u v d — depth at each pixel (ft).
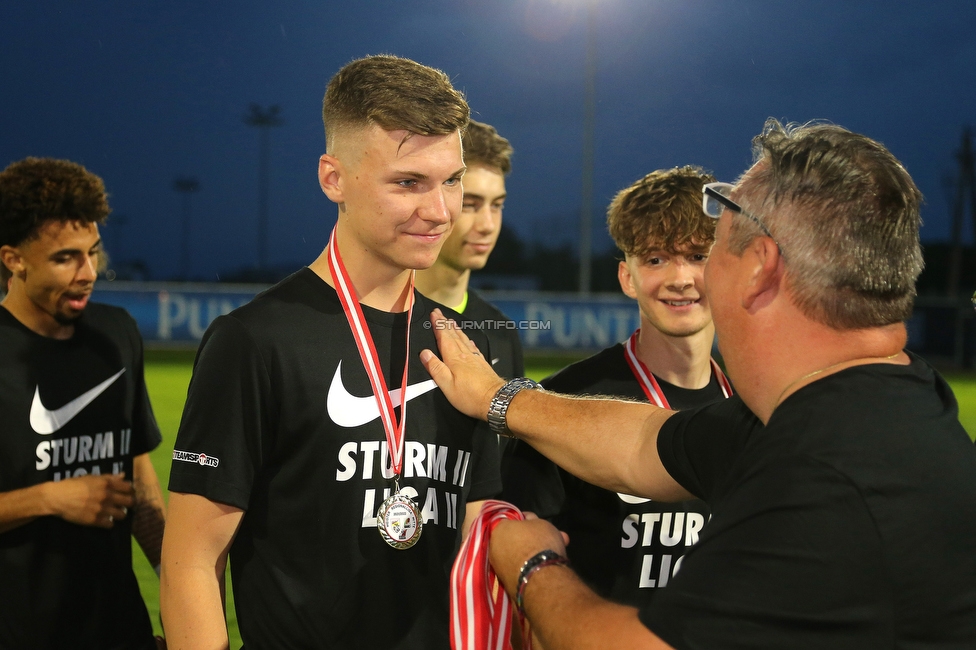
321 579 4.91
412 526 5.05
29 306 7.14
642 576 6.16
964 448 3.78
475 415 5.55
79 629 6.92
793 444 3.65
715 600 3.51
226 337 4.85
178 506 4.76
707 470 4.70
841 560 3.44
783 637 3.45
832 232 3.74
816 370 3.92
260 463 4.88
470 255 10.66
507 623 4.90
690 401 6.84
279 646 4.89
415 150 4.68
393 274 5.26
